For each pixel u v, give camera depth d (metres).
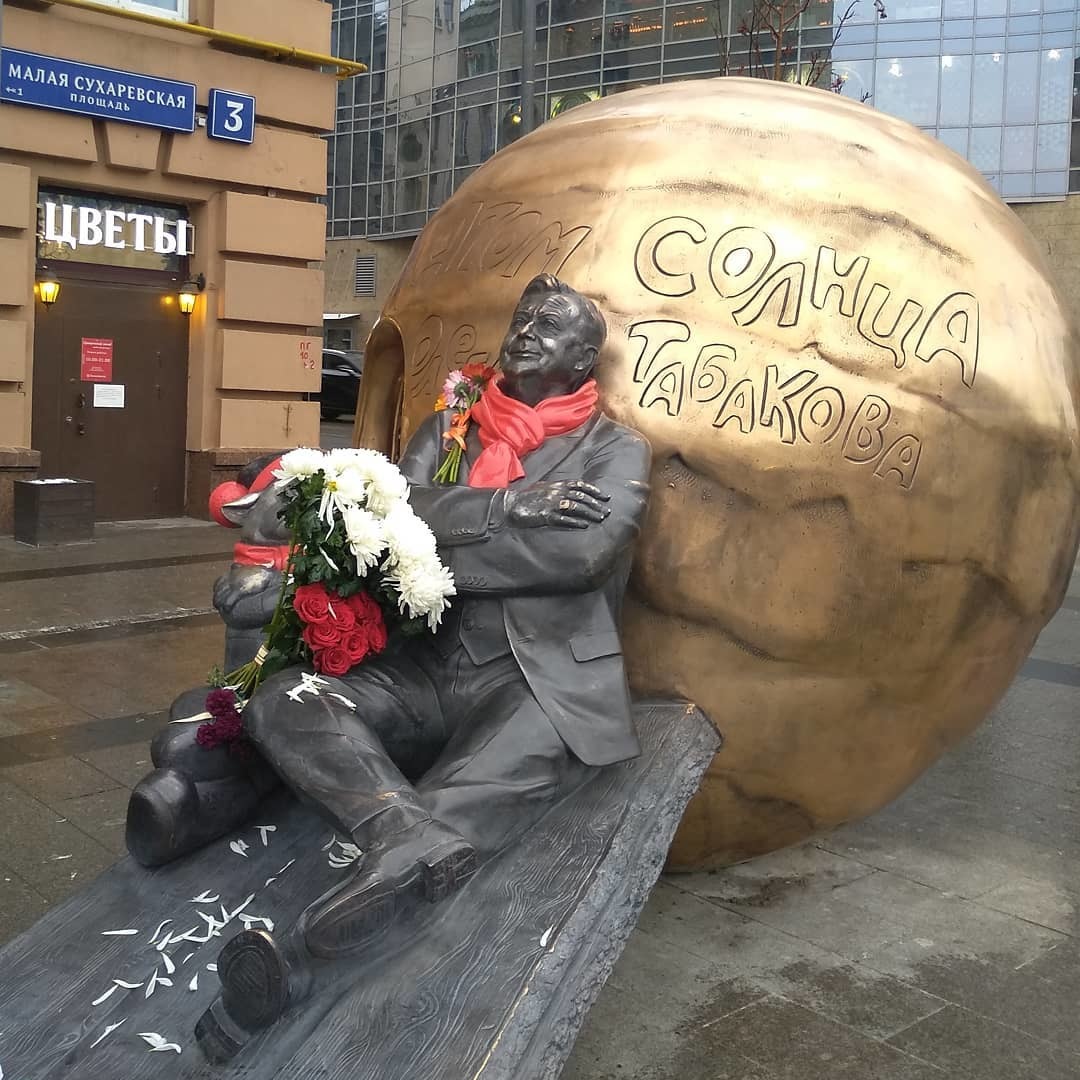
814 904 4.16
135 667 7.23
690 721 3.32
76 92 11.81
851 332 3.31
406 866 2.64
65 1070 2.65
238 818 3.24
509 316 3.48
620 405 3.26
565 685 3.06
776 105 3.62
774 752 3.53
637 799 3.04
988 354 3.46
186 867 3.18
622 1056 3.21
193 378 13.62
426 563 2.97
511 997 2.54
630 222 3.39
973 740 6.12
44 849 4.54
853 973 3.68
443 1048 2.46
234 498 4.33
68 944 2.98
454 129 34.53
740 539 3.27
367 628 3.06
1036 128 27.77
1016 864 4.55
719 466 3.23
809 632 3.36
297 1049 2.53
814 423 3.26
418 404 3.69
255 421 13.74
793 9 14.98
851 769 3.69
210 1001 2.78
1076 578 11.17
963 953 3.83
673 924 3.97
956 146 28.45
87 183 12.38
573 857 2.89
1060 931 4.00
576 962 2.69
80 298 12.94
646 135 3.53
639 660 3.36
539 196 3.59
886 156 3.58
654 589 3.28
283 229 13.47
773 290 3.29
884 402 3.31
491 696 3.10
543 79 30.94
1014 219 3.88
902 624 3.47
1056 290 3.83
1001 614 3.70
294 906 2.98
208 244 13.28
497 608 3.12
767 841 3.88
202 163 12.84
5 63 11.38
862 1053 3.25
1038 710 6.69
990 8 27.56
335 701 2.95
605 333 3.28
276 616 3.19
